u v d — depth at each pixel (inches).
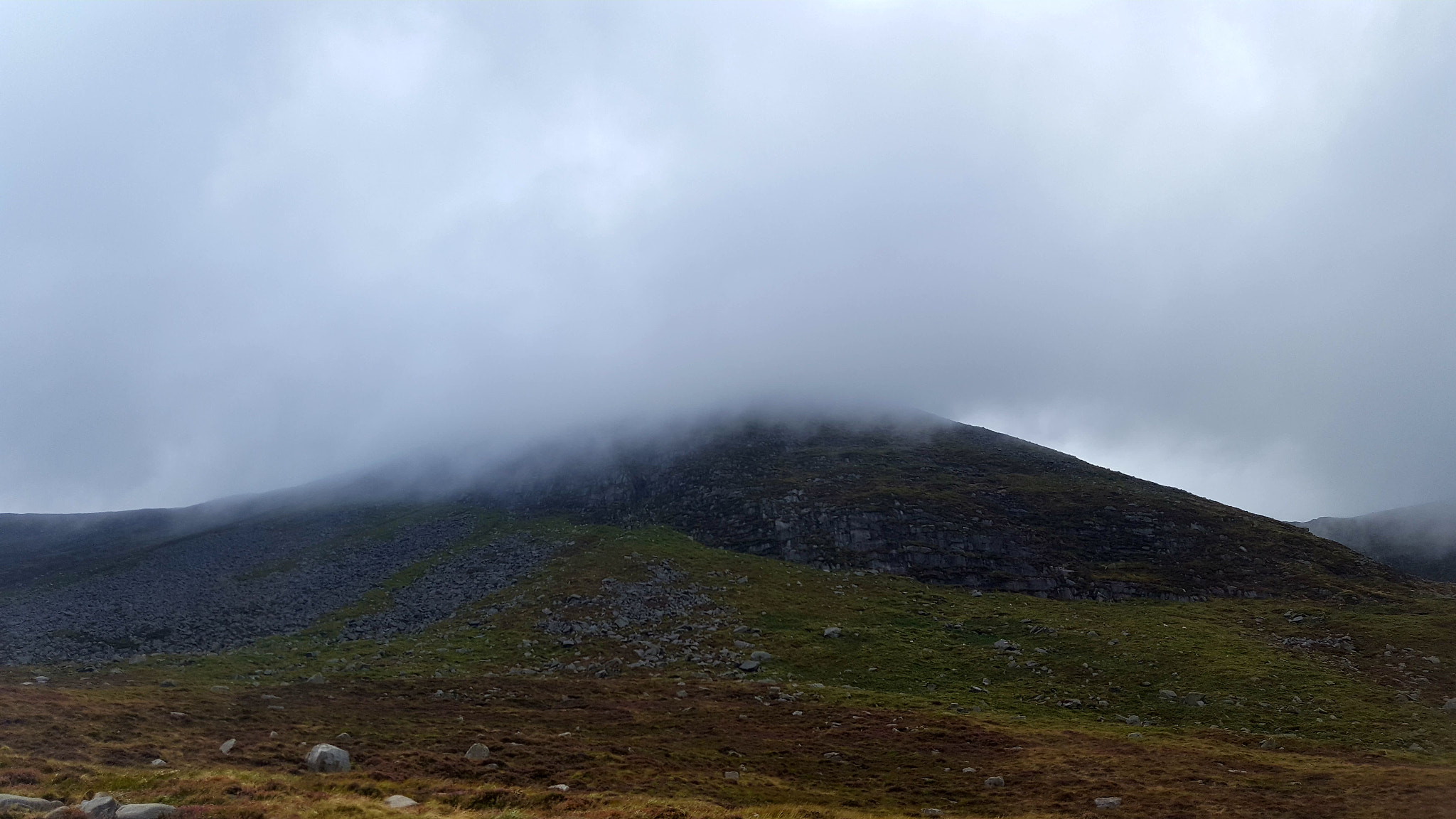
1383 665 3053.6
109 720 1946.4
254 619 4498.0
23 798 1268.5
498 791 1642.5
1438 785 1803.6
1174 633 3570.4
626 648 3619.6
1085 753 2220.7
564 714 2571.4
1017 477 6589.6
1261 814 1684.3
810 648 3513.8
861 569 4945.9
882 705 2800.2
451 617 4284.0
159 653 3752.5
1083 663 3238.2
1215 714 2669.8
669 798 1732.3
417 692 2822.3
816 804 1788.9
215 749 1835.6
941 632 3735.2
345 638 4055.1
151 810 1249.4
